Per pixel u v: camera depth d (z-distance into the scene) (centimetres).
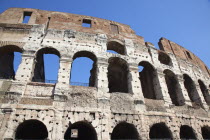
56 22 3203
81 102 2366
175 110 2883
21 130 2358
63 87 2422
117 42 3331
